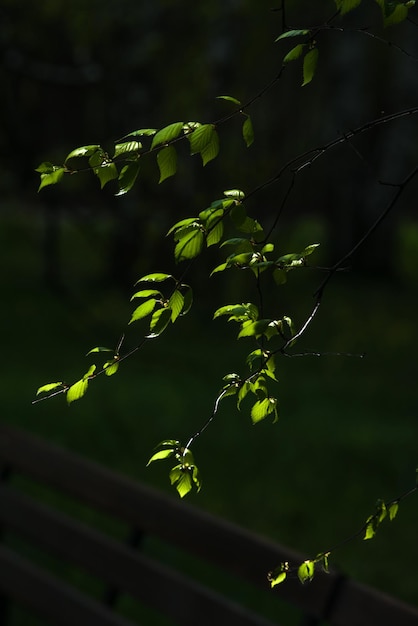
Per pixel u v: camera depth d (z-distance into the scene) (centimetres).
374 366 1412
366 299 1912
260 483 866
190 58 1534
